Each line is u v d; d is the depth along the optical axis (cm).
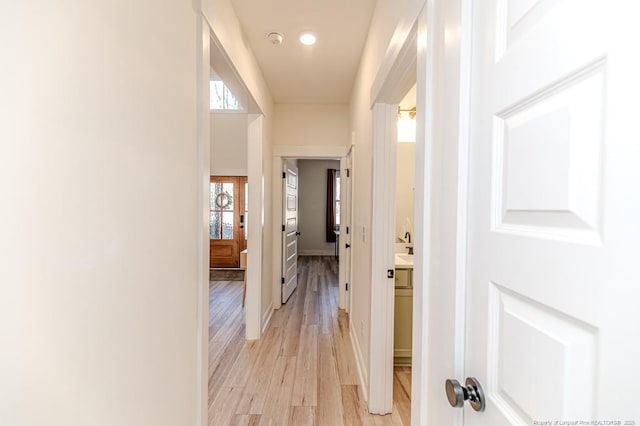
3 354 55
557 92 47
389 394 196
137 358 93
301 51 261
